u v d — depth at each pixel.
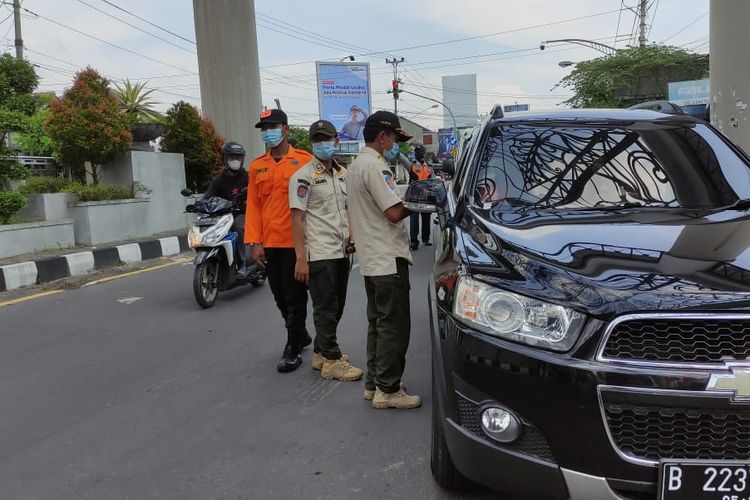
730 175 3.39
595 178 3.35
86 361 5.01
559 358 2.13
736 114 10.48
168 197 12.18
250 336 5.64
